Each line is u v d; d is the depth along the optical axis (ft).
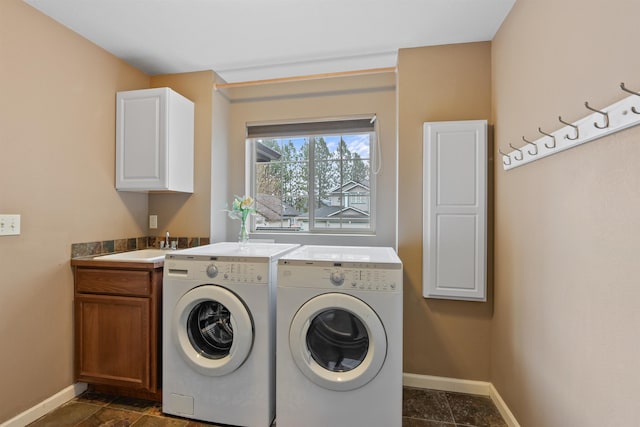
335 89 8.25
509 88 5.61
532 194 4.71
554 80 4.11
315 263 5.06
